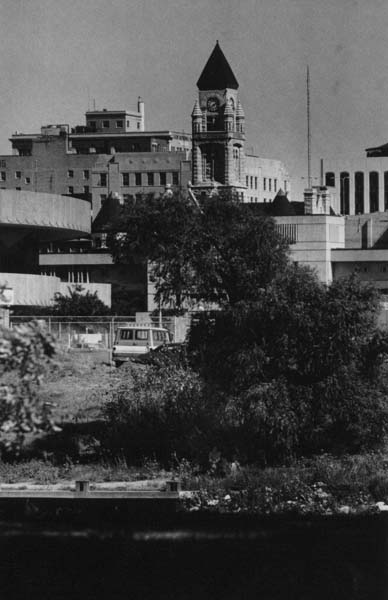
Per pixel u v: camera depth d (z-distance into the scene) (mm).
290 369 57531
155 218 72062
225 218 71875
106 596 34062
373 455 55219
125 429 57500
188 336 61156
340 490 45500
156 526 39875
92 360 98312
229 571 35594
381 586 33969
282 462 55219
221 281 71500
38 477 51500
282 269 70250
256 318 57406
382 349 57594
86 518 40750
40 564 36125
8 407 26234
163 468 54156
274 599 33469
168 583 34625
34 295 182000
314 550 36594
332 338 56875
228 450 55500
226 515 41938
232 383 57406
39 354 26219
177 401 58531
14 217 184750
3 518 41094
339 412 56500
